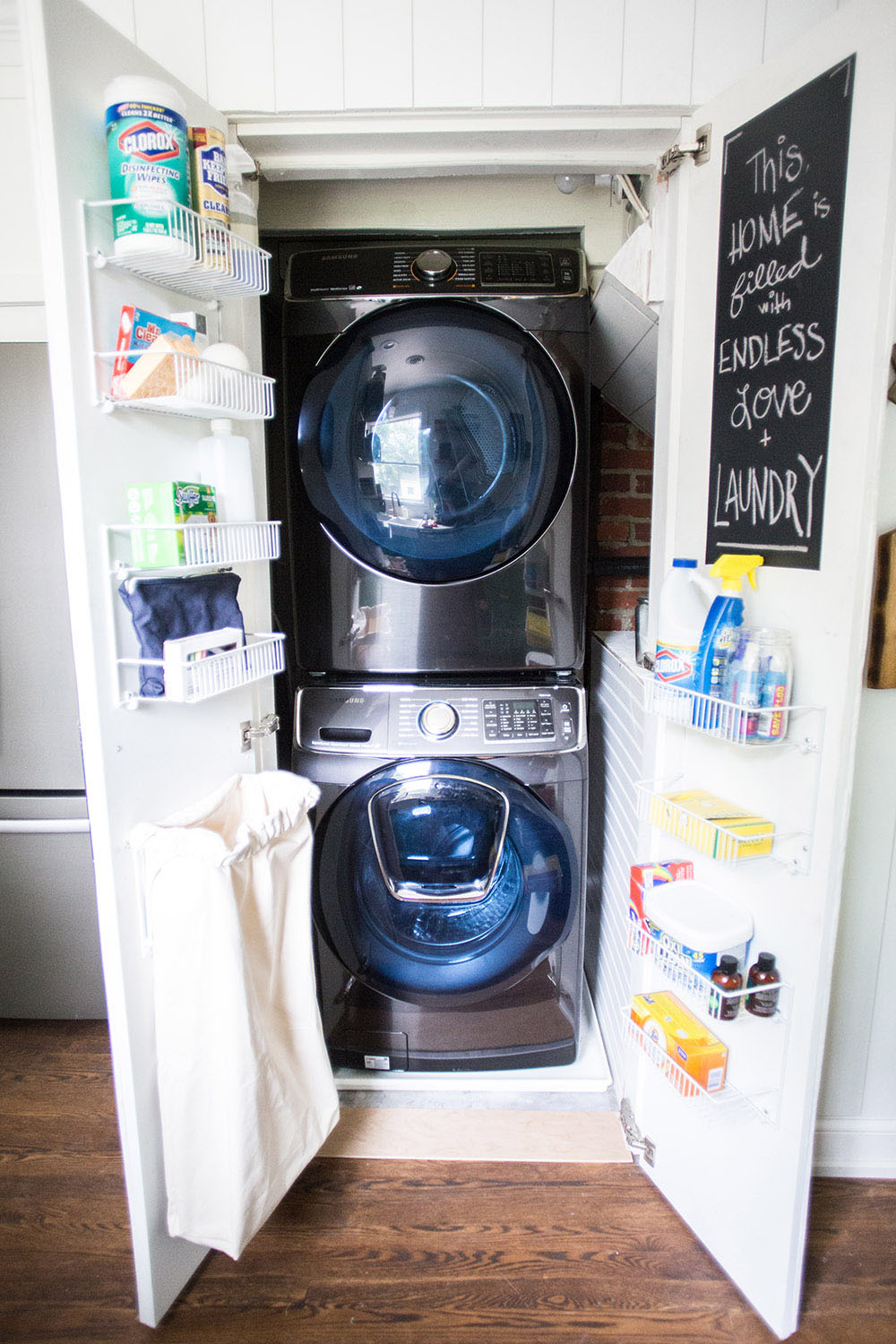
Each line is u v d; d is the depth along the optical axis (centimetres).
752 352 122
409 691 168
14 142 174
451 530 162
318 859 169
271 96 140
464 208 190
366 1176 159
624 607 222
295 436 161
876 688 136
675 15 136
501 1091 180
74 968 201
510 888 172
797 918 118
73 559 106
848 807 112
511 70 138
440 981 174
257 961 128
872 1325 129
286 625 197
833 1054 153
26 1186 156
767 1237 127
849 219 104
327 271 158
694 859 141
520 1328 129
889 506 134
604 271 180
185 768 130
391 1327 129
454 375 157
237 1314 131
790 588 117
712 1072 127
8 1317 131
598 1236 146
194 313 124
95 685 109
